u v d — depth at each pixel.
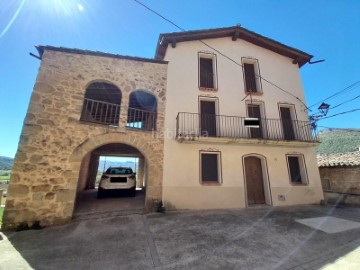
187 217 6.36
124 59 7.88
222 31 9.85
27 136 5.75
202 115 8.87
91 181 12.26
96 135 6.68
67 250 4.02
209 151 8.18
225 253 3.87
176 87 8.59
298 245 4.25
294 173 9.24
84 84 6.91
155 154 7.49
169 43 9.30
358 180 9.93
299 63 11.26
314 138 9.49
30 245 4.26
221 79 9.45
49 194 5.67
